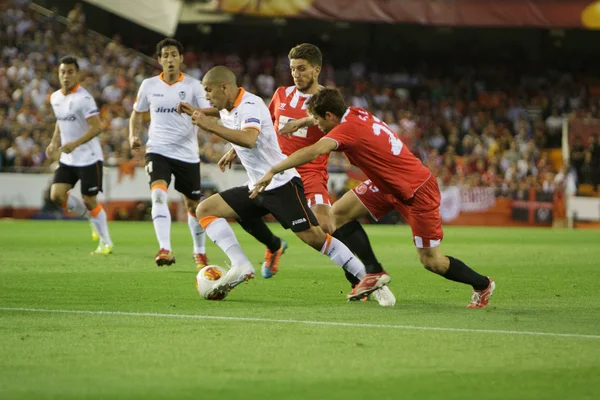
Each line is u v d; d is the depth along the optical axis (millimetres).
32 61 79500
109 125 75125
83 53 82812
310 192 26531
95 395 12430
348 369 14109
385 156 20922
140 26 96750
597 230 70250
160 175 31547
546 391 12812
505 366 14438
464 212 76312
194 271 30469
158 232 30609
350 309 21156
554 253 42219
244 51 98500
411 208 21422
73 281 26844
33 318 19281
